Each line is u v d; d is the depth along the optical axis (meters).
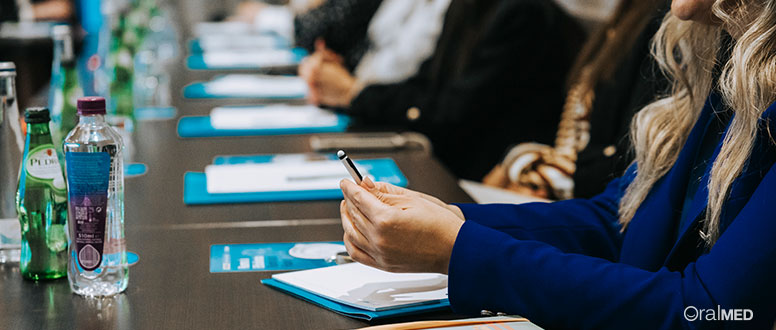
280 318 1.03
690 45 1.24
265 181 1.81
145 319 1.03
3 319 1.03
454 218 1.04
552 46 2.82
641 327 0.91
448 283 1.00
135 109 2.83
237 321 1.02
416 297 1.08
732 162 0.97
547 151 2.61
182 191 1.74
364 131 2.52
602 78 2.44
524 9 2.79
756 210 0.89
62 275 1.20
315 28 4.66
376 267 1.07
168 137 2.38
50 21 6.15
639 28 2.32
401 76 3.48
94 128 1.09
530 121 2.85
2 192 1.26
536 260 0.97
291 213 1.58
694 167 1.14
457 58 2.97
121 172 1.12
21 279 1.19
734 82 0.97
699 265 0.92
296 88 3.35
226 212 1.58
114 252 1.12
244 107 2.91
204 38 5.39
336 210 1.60
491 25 2.82
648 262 1.16
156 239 1.40
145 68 2.89
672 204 1.15
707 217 1.01
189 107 2.91
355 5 4.59
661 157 1.24
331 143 2.25
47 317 1.04
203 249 1.34
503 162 2.67
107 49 2.55
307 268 1.24
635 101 1.89
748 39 0.98
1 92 1.26
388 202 1.06
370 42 4.15
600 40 2.50
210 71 3.89
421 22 3.48
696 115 1.24
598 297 0.92
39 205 1.17
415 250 1.02
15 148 1.27
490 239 1.00
